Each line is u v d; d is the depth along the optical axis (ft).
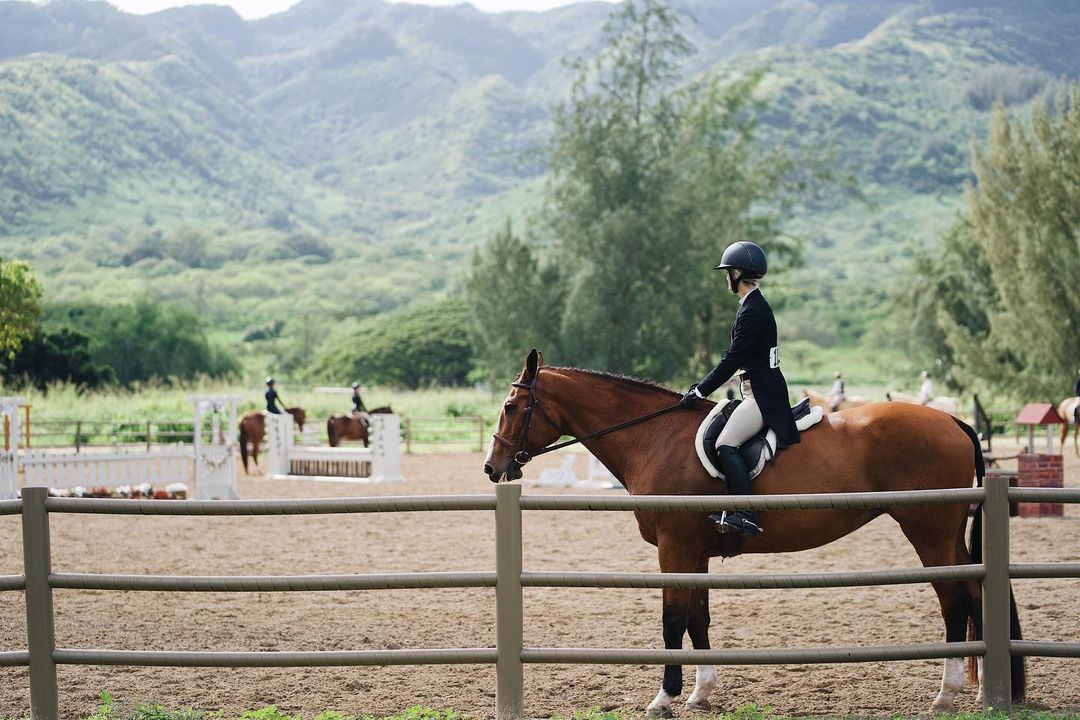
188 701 20.21
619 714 19.06
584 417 21.98
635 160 137.08
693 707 19.83
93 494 59.77
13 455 55.72
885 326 308.60
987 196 124.77
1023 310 121.19
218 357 249.14
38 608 17.47
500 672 17.33
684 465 20.58
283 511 16.87
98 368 167.12
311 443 94.73
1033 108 123.24
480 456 97.55
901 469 20.06
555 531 47.19
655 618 27.96
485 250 144.97
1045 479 48.70
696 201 137.80
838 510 20.01
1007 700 17.70
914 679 21.66
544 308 138.72
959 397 143.13
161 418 112.57
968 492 17.56
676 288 135.13
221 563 38.88
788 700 20.21
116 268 640.99
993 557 17.62
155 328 236.02
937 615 27.63
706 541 20.48
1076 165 119.03
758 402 20.12
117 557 40.29
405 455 99.30
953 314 174.70
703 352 144.05
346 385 238.68
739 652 17.11
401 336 254.88
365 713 19.35
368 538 45.11
